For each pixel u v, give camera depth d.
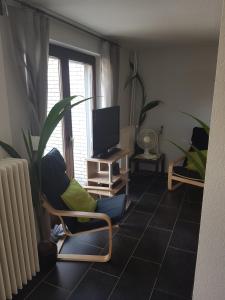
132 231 2.69
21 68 1.96
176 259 2.24
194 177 3.49
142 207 3.24
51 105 2.73
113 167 3.18
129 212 3.11
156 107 4.52
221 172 0.66
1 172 1.57
